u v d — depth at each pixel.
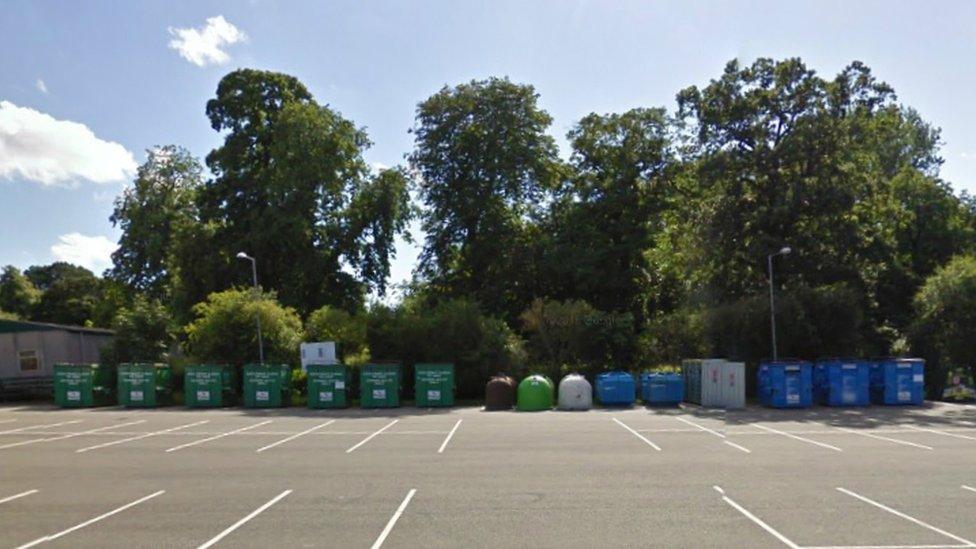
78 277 83.50
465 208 46.03
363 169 49.34
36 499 12.24
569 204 48.69
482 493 12.28
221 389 32.62
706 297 38.94
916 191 46.34
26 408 33.12
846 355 35.03
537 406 29.41
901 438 19.23
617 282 45.44
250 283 44.12
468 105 46.78
